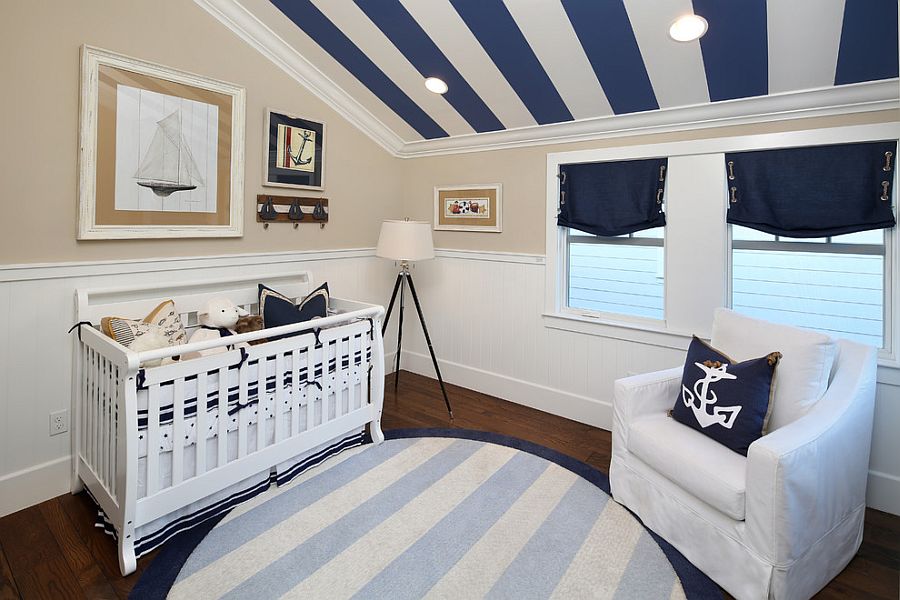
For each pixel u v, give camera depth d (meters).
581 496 2.27
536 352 3.34
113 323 2.12
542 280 3.27
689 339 2.69
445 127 3.46
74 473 2.25
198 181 2.61
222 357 2.02
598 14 2.14
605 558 1.85
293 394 2.32
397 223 3.17
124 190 2.33
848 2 1.79
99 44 2.22
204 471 2.00
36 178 2.09
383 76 3.04
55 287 2.17
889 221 2.15
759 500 1.56
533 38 2.39
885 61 1.98
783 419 1.89
